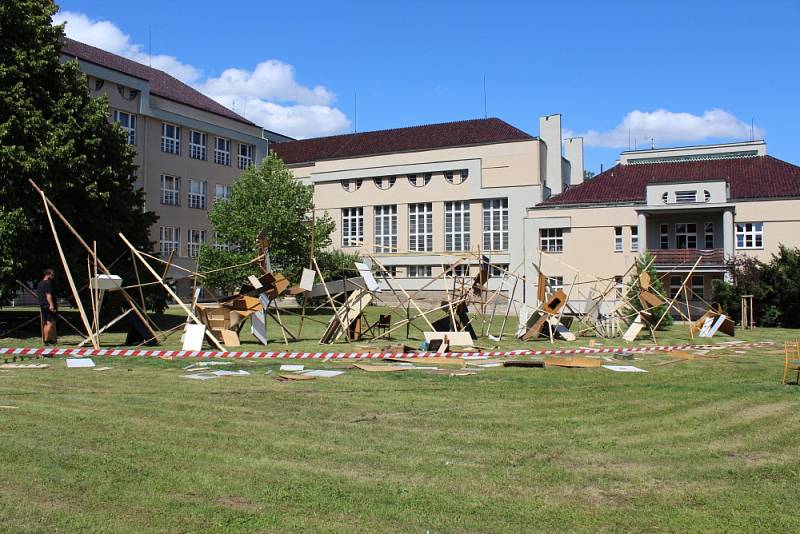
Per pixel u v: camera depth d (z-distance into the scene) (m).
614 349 19.55
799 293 33.47
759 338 25.59
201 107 58.19
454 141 61.22
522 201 56.94
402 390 11.11
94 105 26.78
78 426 8.09
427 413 9.21
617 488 6.09
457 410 9.44
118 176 27.12
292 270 43.50
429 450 7.24
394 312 39.81
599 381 12.40
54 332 17.89
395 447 7.34
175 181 56.25
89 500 5.53
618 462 6.91
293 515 5.29
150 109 52.94
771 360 16.75
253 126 63.78
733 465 6.86
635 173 50.28
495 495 5.84
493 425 8.51
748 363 16.02
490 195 58.19
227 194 61.06
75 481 6.00
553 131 60.00
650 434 8.12
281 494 5.77
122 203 27.28
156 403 9.66
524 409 9.58
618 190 48.00
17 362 14.27
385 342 20.73
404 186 62.00
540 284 23.31
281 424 8.39
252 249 44.59
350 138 69.81
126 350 15.99
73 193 25.11
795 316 34.16
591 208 46.53
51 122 24.77
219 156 60.56
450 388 11.37
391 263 62.00
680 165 49.78
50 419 8.46
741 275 36.22
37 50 25.17
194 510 5.34
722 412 9.48
